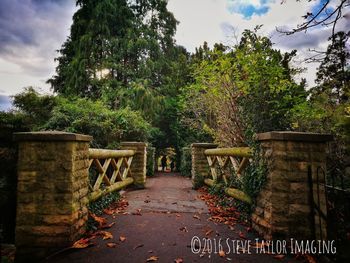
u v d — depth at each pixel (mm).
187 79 15805
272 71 5293
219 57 6793
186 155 12703
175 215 4312
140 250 2828
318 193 2865
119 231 3439
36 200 2805
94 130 7641
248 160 4230
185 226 3715
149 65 14727
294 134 3016
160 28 17078
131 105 13078
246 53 6074
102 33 13984
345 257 2631
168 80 16547
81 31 14438
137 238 3188
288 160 3043
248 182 3674
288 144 3059
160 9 16625
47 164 2832
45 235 2768
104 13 13820
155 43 15172
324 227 2949
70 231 2783
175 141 17750
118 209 4629
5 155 3834
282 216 2973
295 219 2973
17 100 7281
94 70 13797
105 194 4668
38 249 2760
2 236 3445
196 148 7828
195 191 7312
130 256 2672
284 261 2639
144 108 13383
